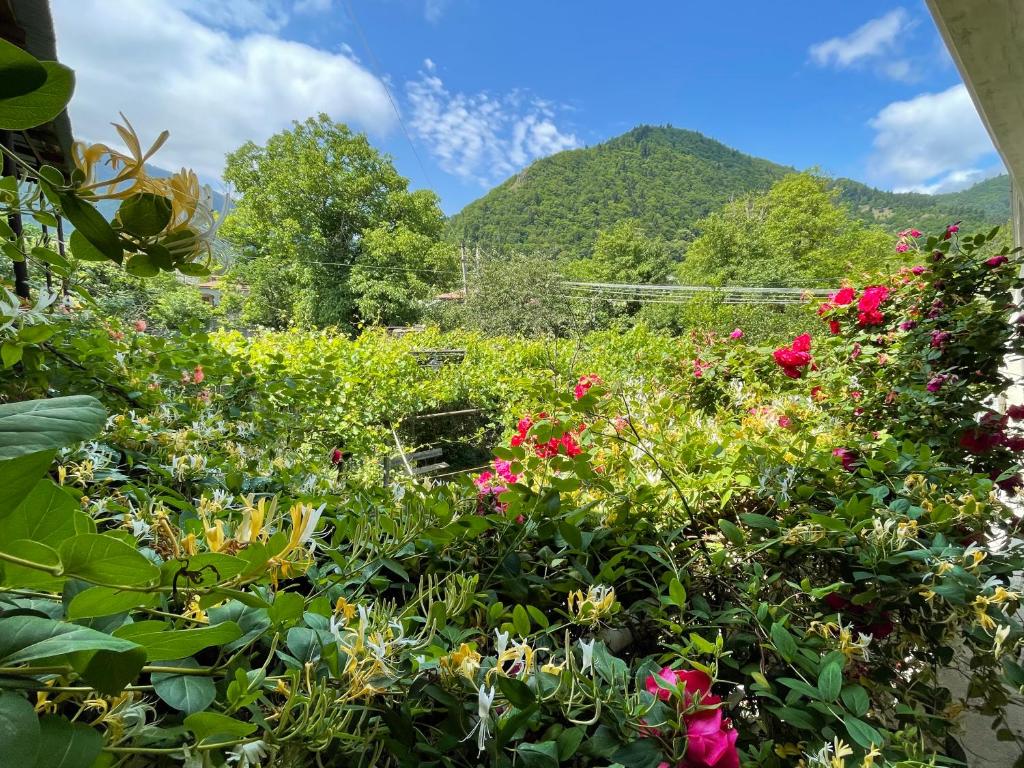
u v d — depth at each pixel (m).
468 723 0.50
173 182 0.37
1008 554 1.04
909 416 1.98
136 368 1.60
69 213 0.33
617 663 0.58
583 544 0.92
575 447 1.22
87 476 0.82
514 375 6.75
